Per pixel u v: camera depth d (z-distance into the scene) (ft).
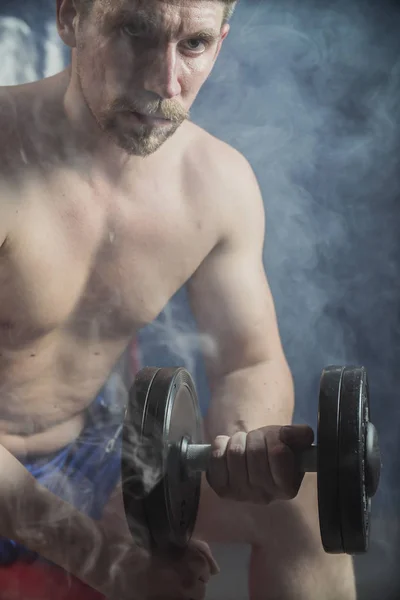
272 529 4.89
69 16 4.57
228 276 5.26
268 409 5.06
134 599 4.12
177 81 4.25
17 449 5.08
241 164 5.40
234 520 4.94
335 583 4.91
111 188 4.77
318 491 3.70
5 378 4.91
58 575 4.68
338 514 3.70
